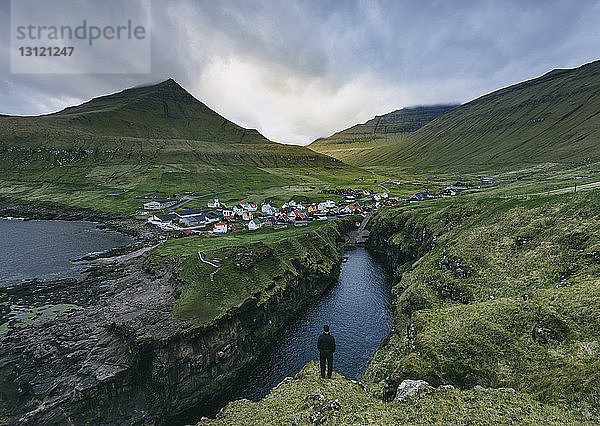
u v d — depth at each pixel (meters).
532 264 52.44
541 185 116.94
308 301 85.31
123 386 49.00
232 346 59.69
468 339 34.59
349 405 24.94
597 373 22.92
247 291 69.25
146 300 67.62
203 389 54.34
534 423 19.64
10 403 45.41
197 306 62.16
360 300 85.56
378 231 135.25
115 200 198.38
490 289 51.62
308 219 156.00
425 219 104.31
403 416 22.06
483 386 29.53
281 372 59.69
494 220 73.00
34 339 56.06
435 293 59.78
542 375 27.11
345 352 62.25
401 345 48.97
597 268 41.56
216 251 83.50
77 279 87.50
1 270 95.69
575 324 30.91
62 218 173.25
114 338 55.78
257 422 26.72
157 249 100.69
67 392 45.97
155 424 48.44
